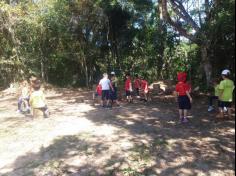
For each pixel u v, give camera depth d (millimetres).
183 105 10516
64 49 25422
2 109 14523
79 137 8836
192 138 8789
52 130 9648
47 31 23984
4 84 23859
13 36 22641
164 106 13938
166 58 24812
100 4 23344
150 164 7035
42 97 11188
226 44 15914
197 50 19812
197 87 17516
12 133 9516
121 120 11000
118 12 24781
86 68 25703
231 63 16203
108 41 26391
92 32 25422
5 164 7137
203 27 15938
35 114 11211
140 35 25984
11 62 22391
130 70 26375
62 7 23125
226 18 14172
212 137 8891
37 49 24188
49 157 7453
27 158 7441
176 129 9750
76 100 16844
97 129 9703
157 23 24516
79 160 7234
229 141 8547
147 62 25672
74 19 23859
